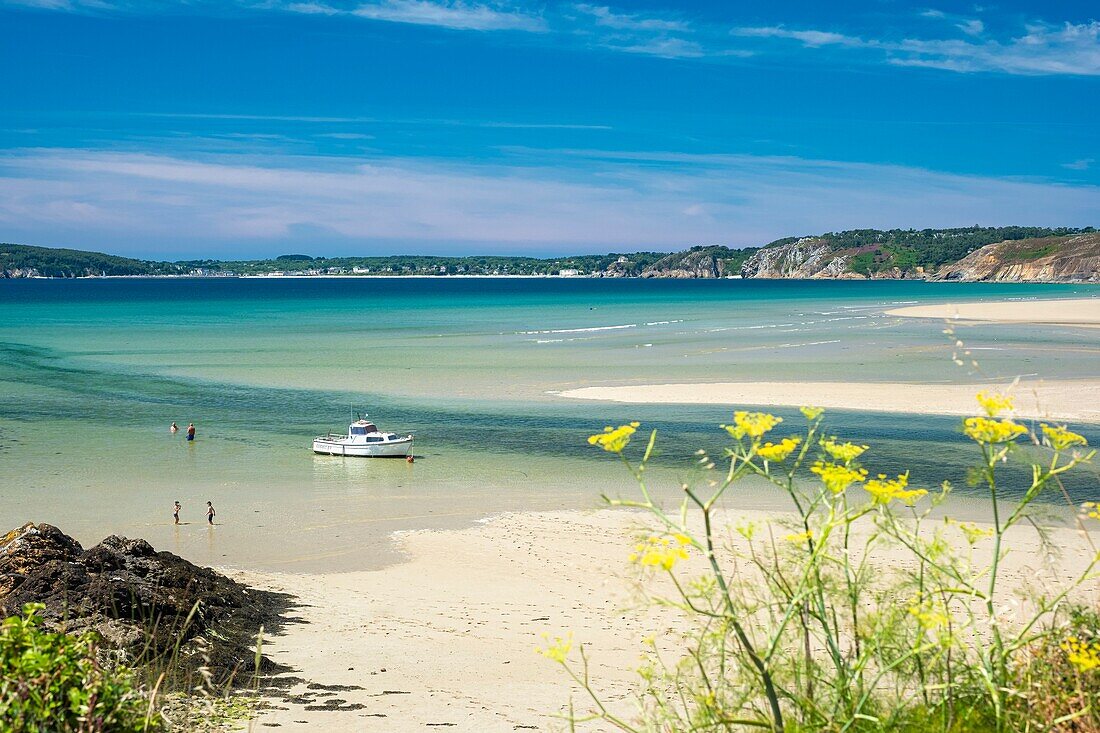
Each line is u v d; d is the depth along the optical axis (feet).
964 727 18.37
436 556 86.07
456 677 51.21
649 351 266.57
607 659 55.47
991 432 17.90
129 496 110.42
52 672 21.89
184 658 47.16
